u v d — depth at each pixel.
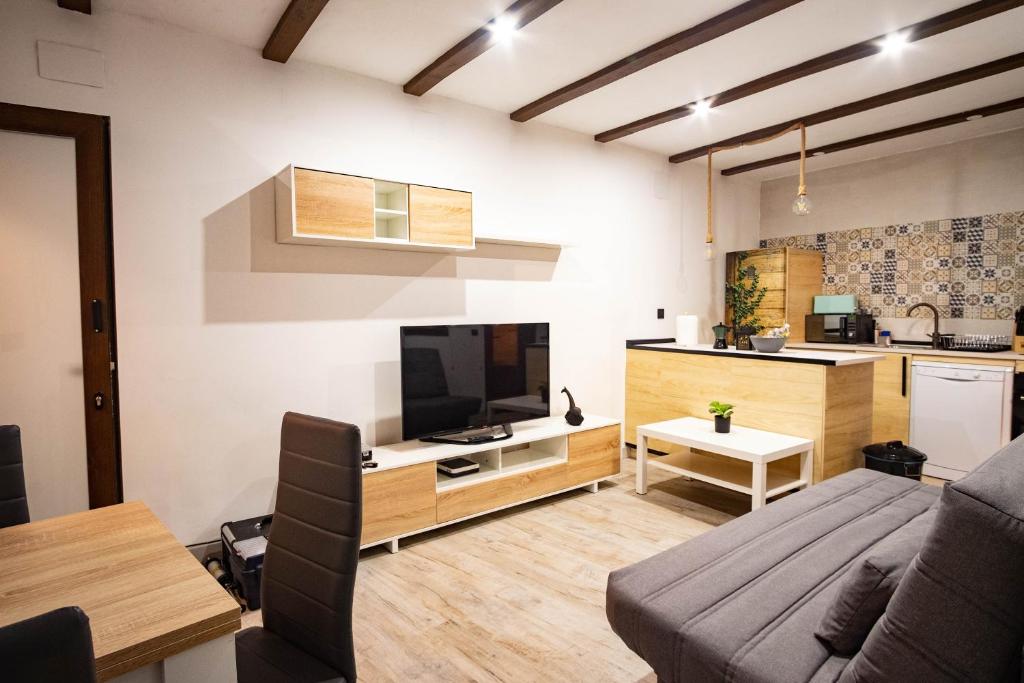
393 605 2.45
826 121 4.05
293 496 1.49
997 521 0.96
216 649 1.05
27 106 2.46
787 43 2.98
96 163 2.61
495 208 4.00
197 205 2.86
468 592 2.56
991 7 2.54
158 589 1.14
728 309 5.82
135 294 2.71
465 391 3.53
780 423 3.59
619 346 4.86
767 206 6.05
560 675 1.98
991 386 3.99
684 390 4.30
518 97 3.75
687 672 1.40
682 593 1.56
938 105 3.87
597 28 2.82
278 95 3.08
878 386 4.60
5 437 1.64
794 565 1.70
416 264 3.61
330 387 3.29
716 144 4.82
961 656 1.00
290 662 1.35
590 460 3.87
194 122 2.84
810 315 5.43
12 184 2.48
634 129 4.28
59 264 2.57
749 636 1.37
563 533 3.22
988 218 4.57
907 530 1.49
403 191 3.27
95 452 2.66
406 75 3.38
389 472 2.94
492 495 3.35
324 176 2.87
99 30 2.60
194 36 2.83
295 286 3.16
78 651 0.57
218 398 2.94
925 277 4.95
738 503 3.71
